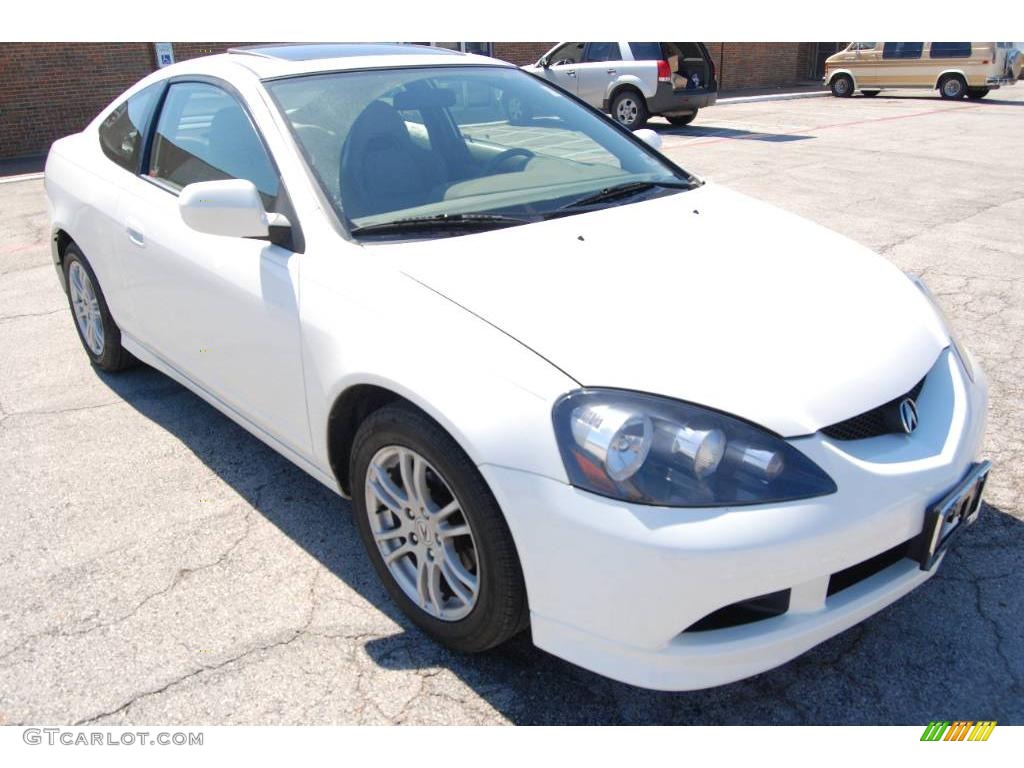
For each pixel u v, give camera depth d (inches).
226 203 100.4
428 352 87.7
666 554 73.7
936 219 294.4
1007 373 165.8
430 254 99.0
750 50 980.6
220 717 89.6
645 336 84.7
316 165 110.2
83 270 163.5
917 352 93.8
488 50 776.9
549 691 92.7
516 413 80.5
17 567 114.6
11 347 195.3
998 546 114.0
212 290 118.1
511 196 115.0
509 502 80.0
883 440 85.2
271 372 110.7
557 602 80.4
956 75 805.2
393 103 122.3
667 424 76.7
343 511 126.9
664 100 565.3
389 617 104.1
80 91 613.0
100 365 175.2
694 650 77.6
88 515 126.5
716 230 112.3
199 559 115.8
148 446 146.9
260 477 136.4
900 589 85.9
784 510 75.4
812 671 94.8
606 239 105.3
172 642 100.3
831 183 365.1
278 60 128.8
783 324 89.8
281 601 107.2
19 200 395.5
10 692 93.2
